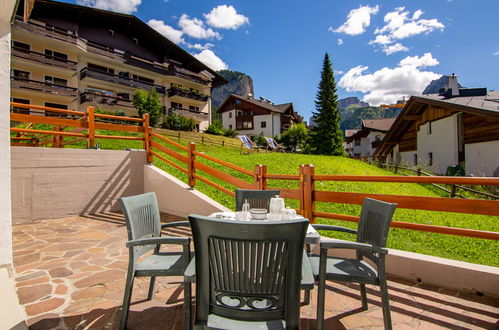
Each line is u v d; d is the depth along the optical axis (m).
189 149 5.87
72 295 2.61
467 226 6.08
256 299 1.40
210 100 35.50
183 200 5.84
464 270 2.69
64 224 5.34
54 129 15.02
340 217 3.54
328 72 35.12
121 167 6.73
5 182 3.10
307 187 3.79
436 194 10.52
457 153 16.69
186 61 32.84
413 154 22.50
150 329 2.11
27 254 3.71
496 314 2.32
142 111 24.59
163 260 2.28
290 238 1.35
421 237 5.17
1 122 3.08
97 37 25.38
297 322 1.41
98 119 21.41
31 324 2.13
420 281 2.92
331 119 35.06
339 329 2.13
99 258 3.58
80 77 23.45
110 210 6.56
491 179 2.50
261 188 4.34
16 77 19.42
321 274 1.97
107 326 2.13
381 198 3.16
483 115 12.41
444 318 2.26
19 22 19.12
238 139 33.66
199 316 1.45
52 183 5.77
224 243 1.38
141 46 28.98
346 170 14.38
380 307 2.46
